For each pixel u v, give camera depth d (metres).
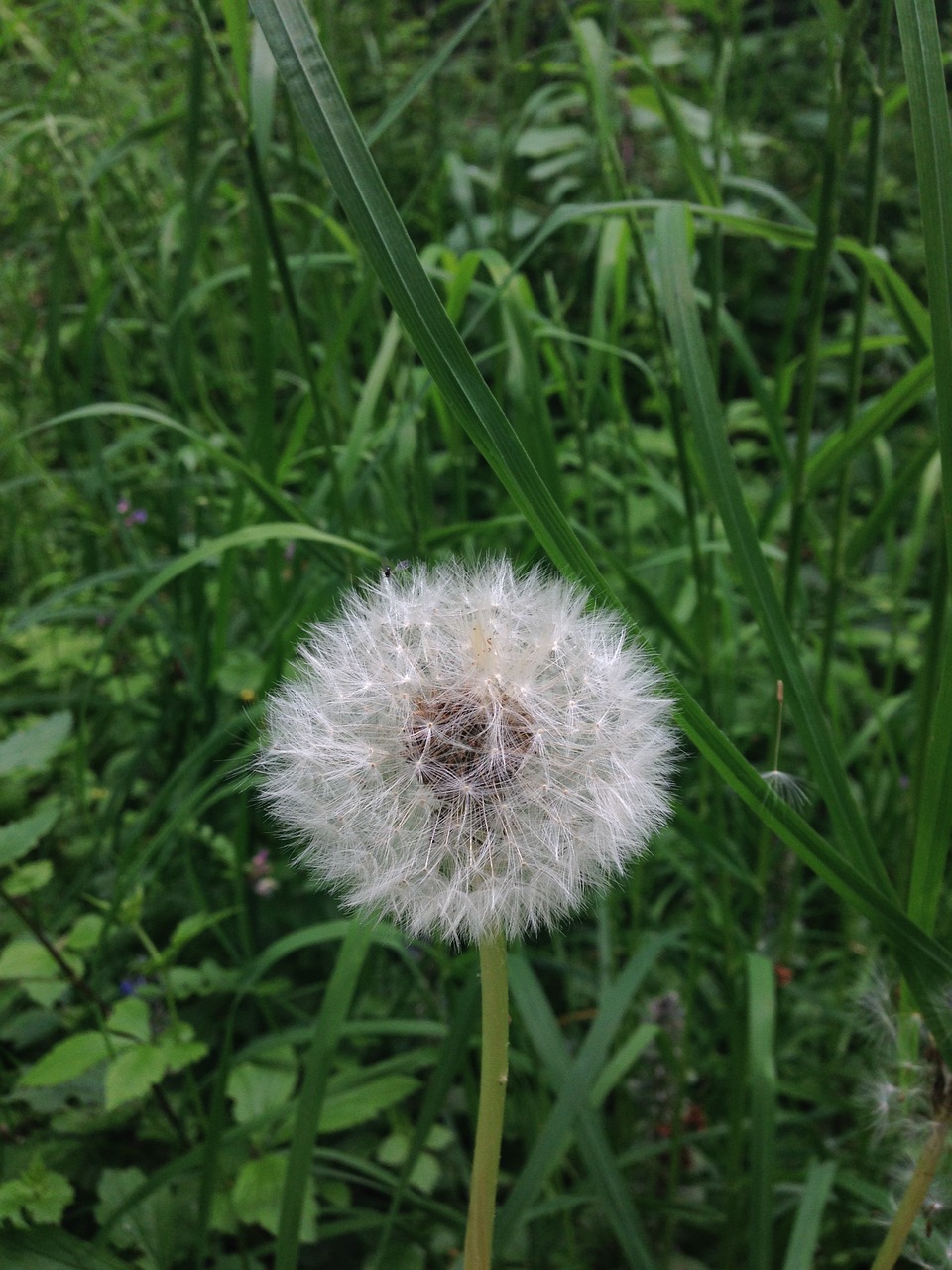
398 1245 0.22
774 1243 0.24
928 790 0.13
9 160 0.32
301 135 0.28
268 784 0.13
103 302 0.27
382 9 0.34
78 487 0.32
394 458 0.24
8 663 0.34
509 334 0.21
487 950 0.12
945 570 0.17
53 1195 0.17
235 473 0.19
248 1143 0.22
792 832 0.13
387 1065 0.21
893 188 0.46
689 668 0.26
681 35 0.44
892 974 0.21
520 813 0.12
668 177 0.41
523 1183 0.18
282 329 0.22
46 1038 0.25
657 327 0.19
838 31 0.18
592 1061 0.19
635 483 0.33
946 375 0.12
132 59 0.36
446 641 0.13
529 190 0.47
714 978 0.29
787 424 0.43
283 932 0.27
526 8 0.30
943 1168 0.15
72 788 0.29
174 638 0.24
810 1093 0.22
